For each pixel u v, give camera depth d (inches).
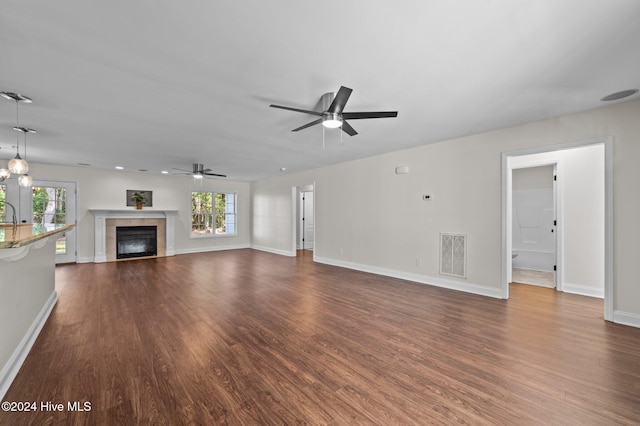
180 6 62.1
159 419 65.1
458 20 67.8
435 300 154.5
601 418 65.7
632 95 112.3
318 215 275.7
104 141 174.9
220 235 365.1
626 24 69.0
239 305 146.5
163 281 197.8
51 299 143.6
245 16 65.6
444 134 165.3
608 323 122.1
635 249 118.6
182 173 310.2
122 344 102.4
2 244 64.1
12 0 59.3
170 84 99.7
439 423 64.2
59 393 74.2
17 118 133.0
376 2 61.6
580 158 165.8
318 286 184.4
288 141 177.0
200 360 91.5
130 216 292.0
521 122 144.1
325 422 64.5
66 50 78.8
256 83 99.3
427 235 189.8
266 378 81.7
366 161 228.7
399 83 100.3
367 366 88.2
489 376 82.8
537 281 199.3
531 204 243.1
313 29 70.7
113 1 60.3
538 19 67.4
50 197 256.7
